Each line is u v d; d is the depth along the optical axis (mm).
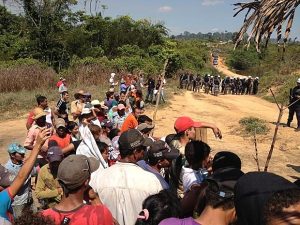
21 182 3338
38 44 42438
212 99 28641
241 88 34125
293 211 1440
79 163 2906
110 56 46688
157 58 45562
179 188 4039
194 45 68188
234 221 2248
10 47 44500
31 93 23531
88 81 30516
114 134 7316
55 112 10297
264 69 46625
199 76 34094
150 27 49625
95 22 47281
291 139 13852
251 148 12992
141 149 3748
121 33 47656
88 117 7051
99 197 3529
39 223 2271
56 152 4746
